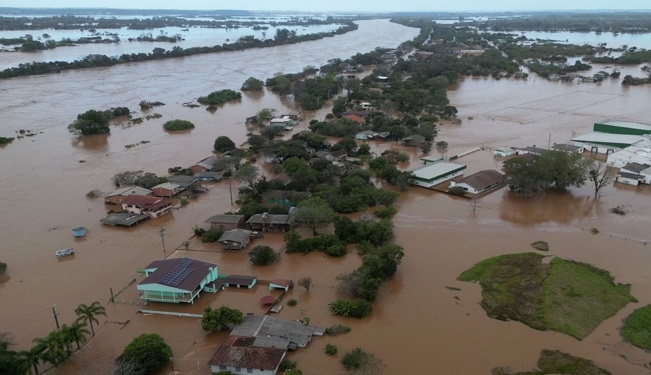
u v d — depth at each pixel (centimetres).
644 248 6456
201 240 6894
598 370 4272
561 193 8456
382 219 7362
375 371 4272
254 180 8731
